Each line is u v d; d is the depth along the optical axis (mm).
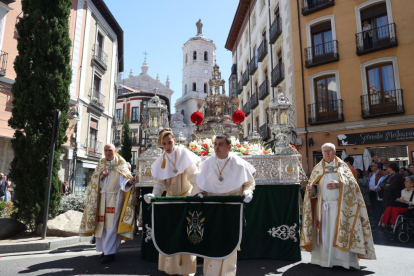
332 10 14930
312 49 15461
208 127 10617
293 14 16375
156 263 4273
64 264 4238
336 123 14203
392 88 13164
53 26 7117
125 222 4363
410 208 6203
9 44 13688
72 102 16391
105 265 4188
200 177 3402
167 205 3234
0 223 5797
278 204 4473
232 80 30344
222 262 3129
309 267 4039
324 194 4227
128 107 43250
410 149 12250
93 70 18812
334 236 3986
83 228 4367
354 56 14070
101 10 20000
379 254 4922
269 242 4422
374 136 13102
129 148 22844
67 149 15969
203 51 58344
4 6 13320
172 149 3717
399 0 13133
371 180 8383
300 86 15570
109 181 4512
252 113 23828
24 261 4418
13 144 6551
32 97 6684
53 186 6582
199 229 3164
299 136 15211
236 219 3100
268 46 20078
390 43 12961
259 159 4590
